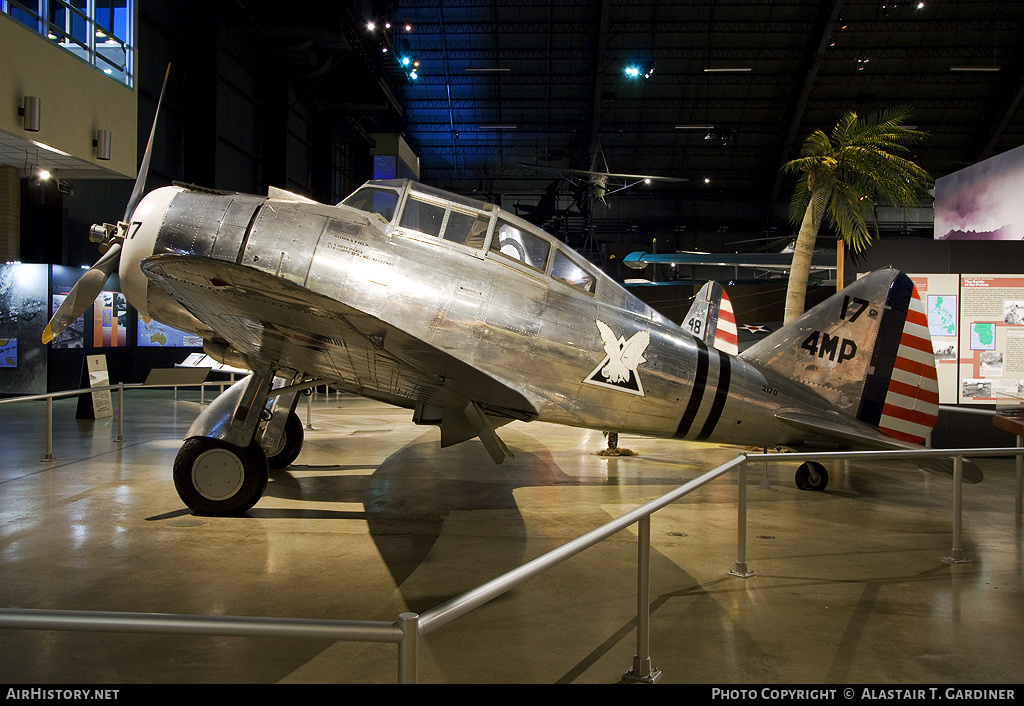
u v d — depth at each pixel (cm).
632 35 2742
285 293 370
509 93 3041
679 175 3412
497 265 539
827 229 2973
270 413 605
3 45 991
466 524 500
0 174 1337
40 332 1355
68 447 813
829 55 2744
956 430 871
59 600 335
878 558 437
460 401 525
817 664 280
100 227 580
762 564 420
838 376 641
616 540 471
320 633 148
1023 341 862
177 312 545
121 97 1270
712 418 607
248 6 1758
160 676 258
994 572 411
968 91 2856
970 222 1468
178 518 498
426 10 2673
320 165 2409
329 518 508
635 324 583
